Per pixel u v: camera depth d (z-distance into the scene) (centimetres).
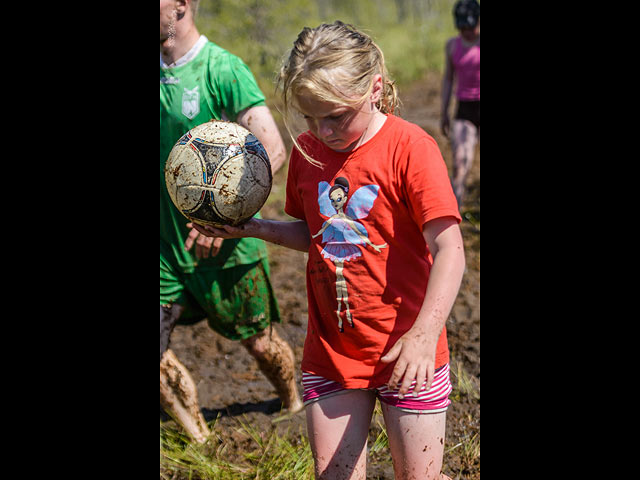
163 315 480
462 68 887
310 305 356
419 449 332
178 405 492
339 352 343
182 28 450
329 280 339
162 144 458
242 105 457
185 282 482
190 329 683
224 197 357
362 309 333
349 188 331
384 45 2348
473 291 729
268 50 1370
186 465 468
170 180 367
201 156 360
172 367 487
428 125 1513
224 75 455
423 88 2047
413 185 317
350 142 325
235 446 498
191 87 455
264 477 455
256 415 536
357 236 331
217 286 482
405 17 3055
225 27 1345
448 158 1228
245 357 632
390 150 325
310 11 1479
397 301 332
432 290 305
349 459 340
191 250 476
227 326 499
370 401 346
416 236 332
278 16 1395
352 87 308
